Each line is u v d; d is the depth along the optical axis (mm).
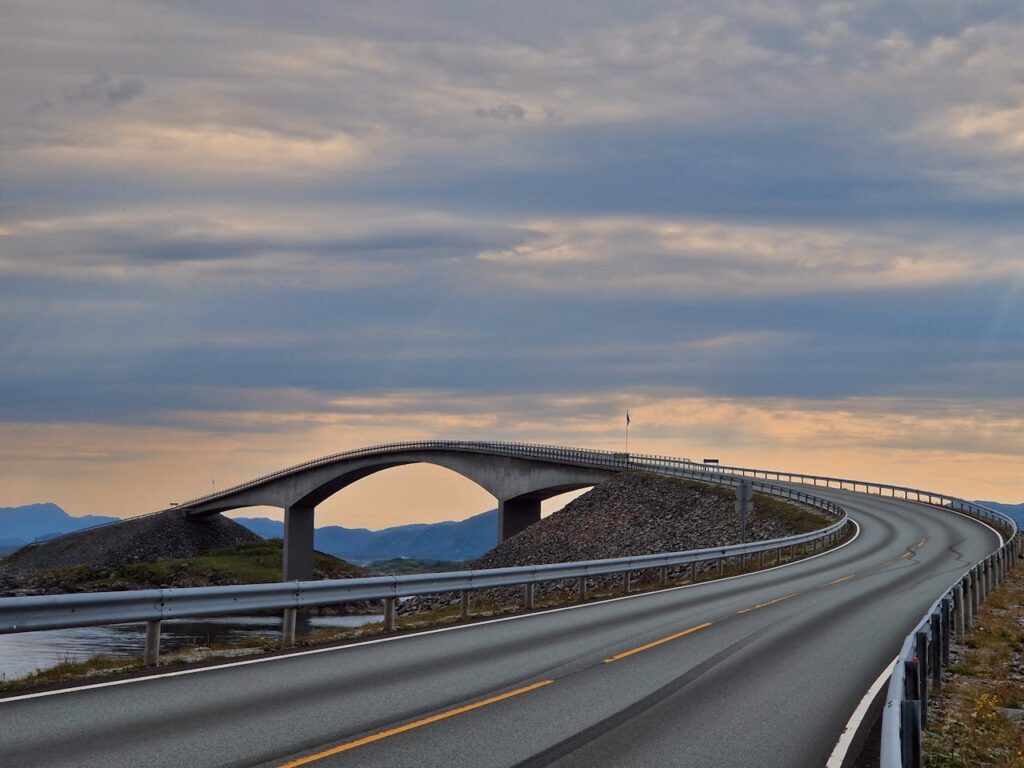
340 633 21078
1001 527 63250
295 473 145625
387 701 12703
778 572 40031
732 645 18750
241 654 17250
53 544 191250
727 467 95750
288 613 18625
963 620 22125
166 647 42844
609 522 81750
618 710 12523
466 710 12234
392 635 20156
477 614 24672
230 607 17234
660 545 72562
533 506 111875
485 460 111812
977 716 13859
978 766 11242
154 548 170375
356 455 132875
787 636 20203
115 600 15148
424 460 123000
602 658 16859
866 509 75062
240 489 161250
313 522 151250
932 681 16234
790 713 12742
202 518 181500
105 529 186750
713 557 39156
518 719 11797
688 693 13883
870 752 10945
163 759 9562
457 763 9688
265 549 162250
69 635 49656
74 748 9938
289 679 14359
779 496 76188
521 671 15352
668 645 18609
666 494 82938
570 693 13578
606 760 10070
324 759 9695
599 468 95188
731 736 11367
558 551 79375
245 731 10820
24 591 119750
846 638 20062
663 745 10812
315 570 149375
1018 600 30859
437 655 17047
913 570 39625
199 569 138875
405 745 10359
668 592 31141
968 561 43562
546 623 22250
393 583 21406
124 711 11852
